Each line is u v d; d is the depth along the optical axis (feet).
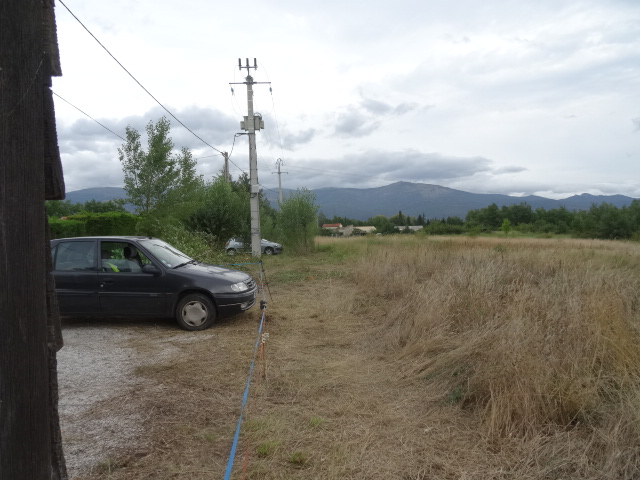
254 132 76.28
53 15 5.29
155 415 14.37
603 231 150.82
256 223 75.31
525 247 68.74
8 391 4.65
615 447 11.28
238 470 11.23
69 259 26.21
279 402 15.37
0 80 4.61
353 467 11.27
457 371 17.08
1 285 4.59
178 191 52.24
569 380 13.87
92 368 18.92
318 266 61.46
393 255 52.60
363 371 18.54
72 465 11.44
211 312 25.55
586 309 19.42
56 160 5.29
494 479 10.82
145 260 26.32
